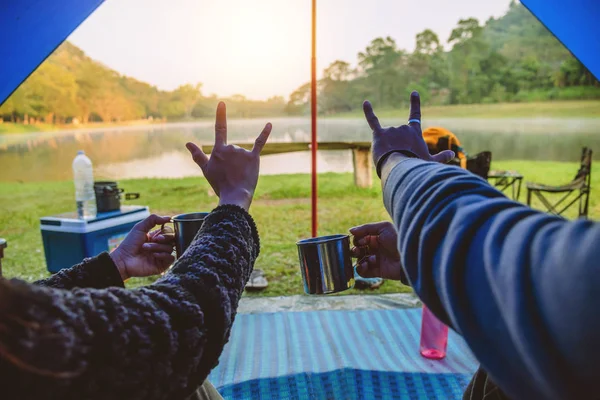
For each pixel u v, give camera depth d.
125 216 4.06
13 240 6.22
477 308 0.41
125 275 1.07
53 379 0.46
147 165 13.27
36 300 0.47
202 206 8.05
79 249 3.69
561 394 0.34
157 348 0.54
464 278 0.43
